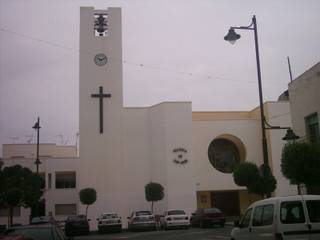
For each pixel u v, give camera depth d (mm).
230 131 58406
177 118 55969
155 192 51125
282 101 58125
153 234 34938
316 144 21016
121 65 54938
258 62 22016
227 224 44250
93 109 54000
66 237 14852
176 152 55219
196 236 29781
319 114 26953
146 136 57969
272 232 12523
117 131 53938
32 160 64125
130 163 57219
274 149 56781
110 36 55250
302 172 20500
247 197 59719
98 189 52875
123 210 52844
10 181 38781
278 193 55562
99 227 42156
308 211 12352
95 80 54375
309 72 28031
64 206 62875
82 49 54656
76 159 63938
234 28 21938
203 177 57344
